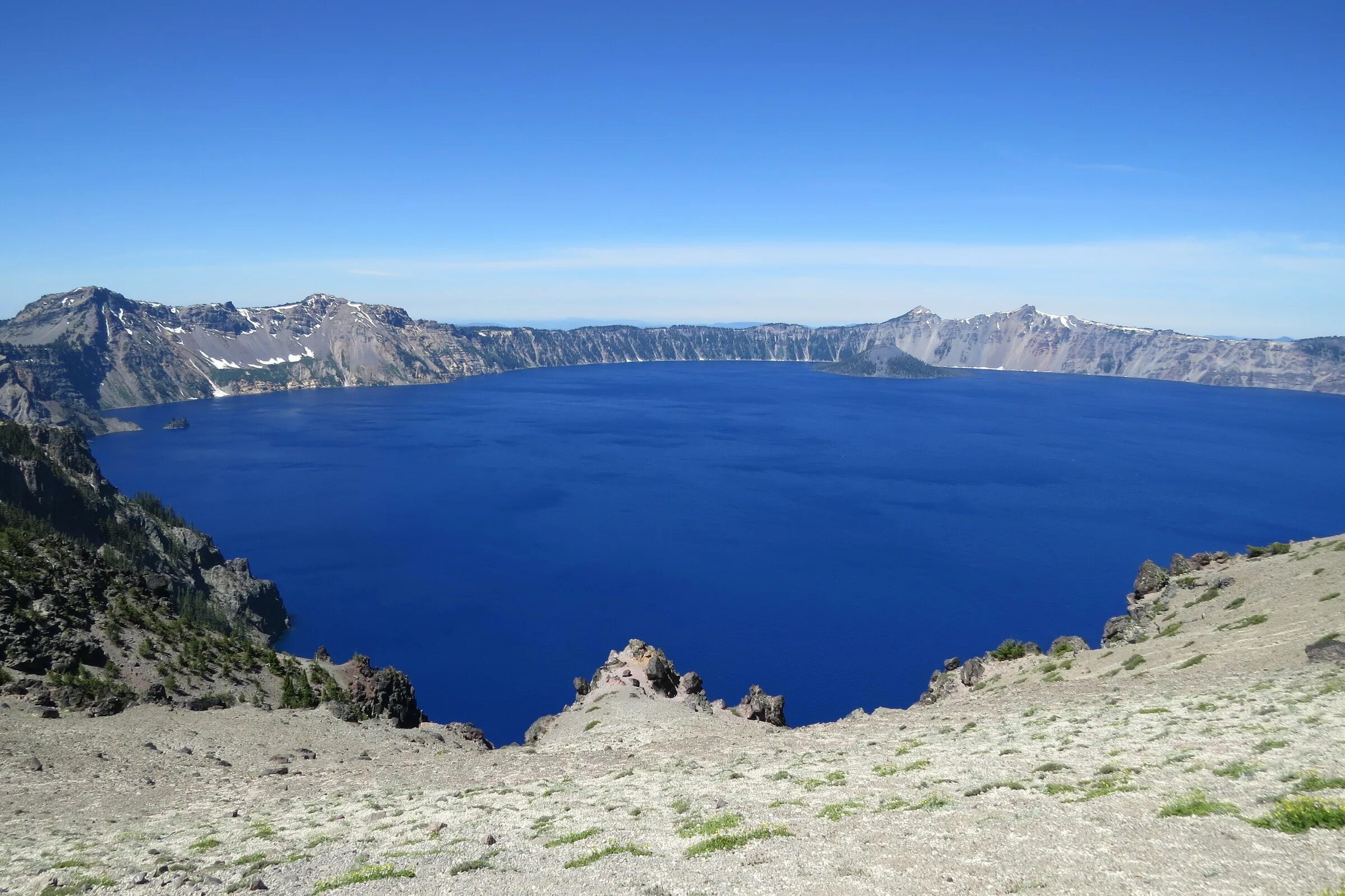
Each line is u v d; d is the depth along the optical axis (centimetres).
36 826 5003
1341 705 4144
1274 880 1906
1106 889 2044
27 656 10762
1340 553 9875
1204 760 3425
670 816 3822
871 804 3559
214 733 8750
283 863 3528
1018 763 4162
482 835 3797
